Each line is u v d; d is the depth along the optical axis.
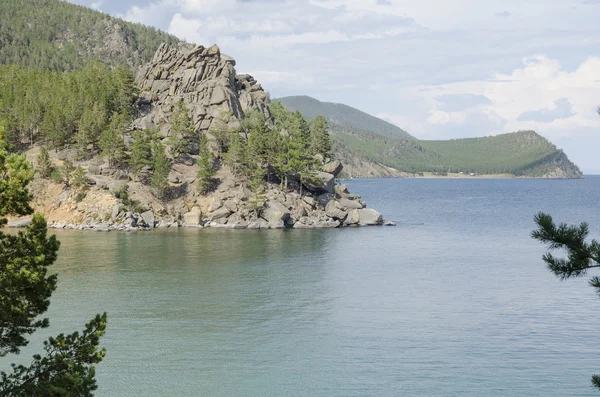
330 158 196.50
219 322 63.94
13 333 26.23
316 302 73.25
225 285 82.12
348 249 118.06
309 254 110.62
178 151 177.62
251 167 166.25
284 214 155.62
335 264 100.19
